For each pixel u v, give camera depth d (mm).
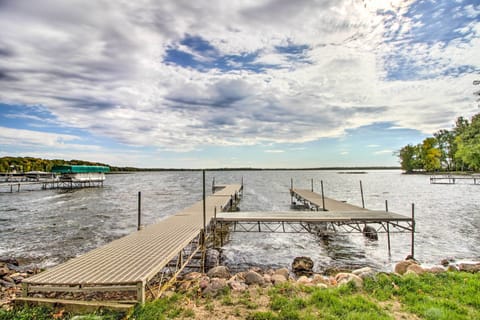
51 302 6004
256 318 5340
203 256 12430
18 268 12320
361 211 17500
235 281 7570
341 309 5559
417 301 5953
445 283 7062
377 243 16031
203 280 7762
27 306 5895
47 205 32344
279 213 17000
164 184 74062
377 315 5242
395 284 7070
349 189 51000
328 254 14219
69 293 8086
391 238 16922
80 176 59188
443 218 22281
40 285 6641
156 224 13789
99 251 8914
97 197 41156
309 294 6590
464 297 5969
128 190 54094
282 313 5430
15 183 49188
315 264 12742
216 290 6898
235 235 18312
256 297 6508
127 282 6246
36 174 70938
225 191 35406
